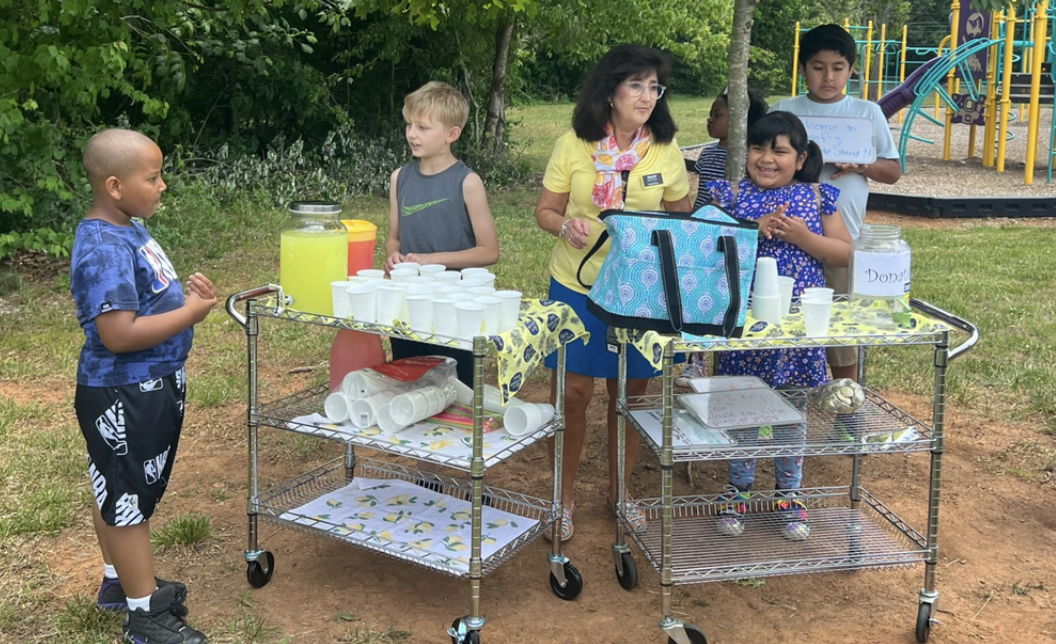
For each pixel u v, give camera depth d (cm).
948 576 371
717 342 302
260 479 455
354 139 1431
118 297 277
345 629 329
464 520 355
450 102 379
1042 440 498
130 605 306
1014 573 372
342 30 1491
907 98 1555
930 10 4572
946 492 443
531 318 325
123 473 294
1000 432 509
